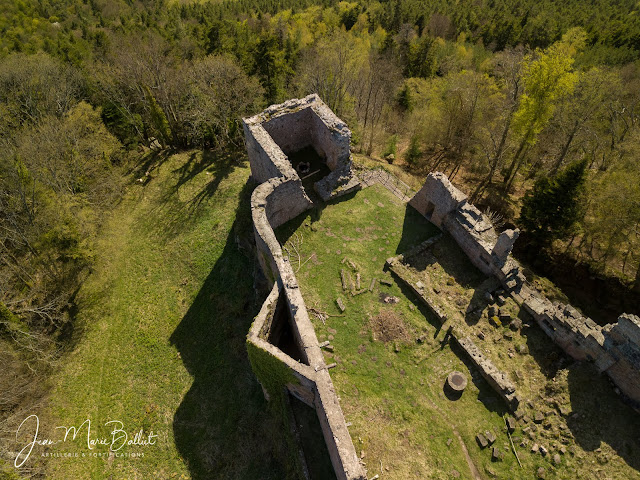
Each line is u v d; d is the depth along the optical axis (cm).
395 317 2119
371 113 4550
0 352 2242
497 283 2228
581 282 3038
